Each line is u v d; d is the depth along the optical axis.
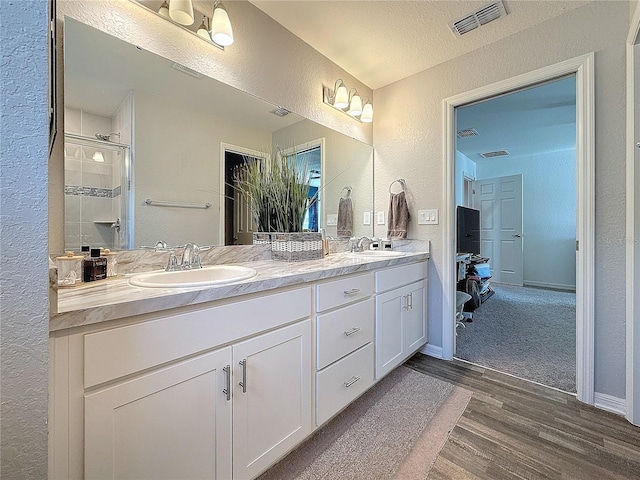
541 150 4.79
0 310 0.46
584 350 1.63
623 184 1.51
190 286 0.95
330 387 1.39
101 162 1.21
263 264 1.58
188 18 1.38
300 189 1.84
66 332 0.68
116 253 1.21
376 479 1.14
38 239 0.49
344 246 2.37
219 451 0.96
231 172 1.64
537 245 5.10
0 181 0.46
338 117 2.29
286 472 1.17
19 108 0.47
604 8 1.58
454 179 2.21
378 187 2.59
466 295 2.94
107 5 1.21
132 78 1.28
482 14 1.72
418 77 2.35
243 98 1.68
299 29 1.87
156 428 0.82
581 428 1.42
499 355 2.27
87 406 0.71
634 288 1.45
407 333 2.03
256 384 1.07
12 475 0.48
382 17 1.76
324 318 1.36
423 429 1.42
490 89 1.98
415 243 2.36
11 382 0.48
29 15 0.48
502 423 1.46
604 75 1.57
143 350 0.80
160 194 1.38
